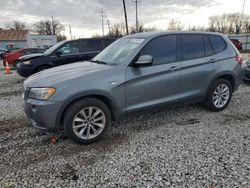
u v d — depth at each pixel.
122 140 3.77
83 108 3.50
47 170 3.00
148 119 4.62
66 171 2.97
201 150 3.39
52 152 3.45
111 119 3.91
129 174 2.87
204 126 4.25
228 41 5.07
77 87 3.40
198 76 4.50
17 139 3.88
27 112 3.56
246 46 36.50
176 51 4.28
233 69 4.95
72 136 3.52
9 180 2.81
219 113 4.91
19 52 15.40
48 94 3.31
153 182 2.71
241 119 4.57
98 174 2.89
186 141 3.68
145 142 3.68
